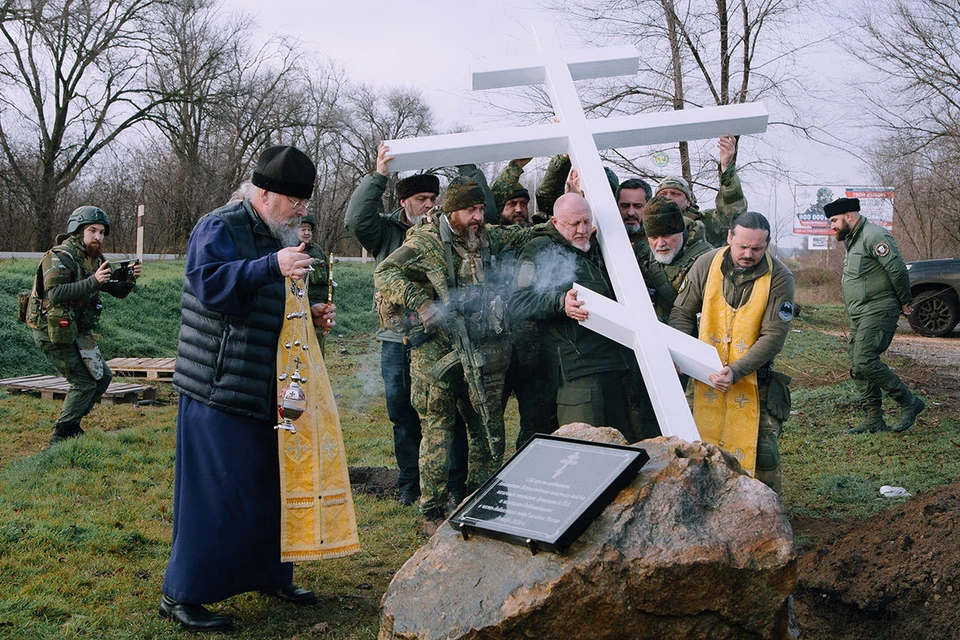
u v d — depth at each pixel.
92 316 7.38
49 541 4.60
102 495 5.65
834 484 5.96
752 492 2.68
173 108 32.72
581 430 3.14
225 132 36.19
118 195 31.16
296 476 3.83
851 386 9.29
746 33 14.92
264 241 3.92
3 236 29.61
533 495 2.74
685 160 14.95
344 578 4.44
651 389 3.71
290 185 3.84
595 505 2.58
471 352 4.79
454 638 2.42
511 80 4.38
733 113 4.27
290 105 37.78
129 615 3.84
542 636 2.46
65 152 30.47
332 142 41.03
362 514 5.49
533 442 2.98
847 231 7.52
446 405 4.96
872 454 6.77
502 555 2.62
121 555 4.57
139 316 13.97
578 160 4.12
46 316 7.12
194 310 3.86
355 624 3.87
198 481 3.78
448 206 4.85
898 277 7.27
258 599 4.12
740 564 2.51
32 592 3.99
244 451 3.79
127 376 11.28
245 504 3.79
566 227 4.18
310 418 3.87
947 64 20.80
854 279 7.48
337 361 13.38
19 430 7.93
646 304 3.84
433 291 4.91
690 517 2.61
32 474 6.03
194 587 3.73
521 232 5.15
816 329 15.70
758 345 4.31
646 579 2.47
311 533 3.83
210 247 3.72
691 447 2.88
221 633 3.73
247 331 3.77
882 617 3.61
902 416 7.41
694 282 4.60
